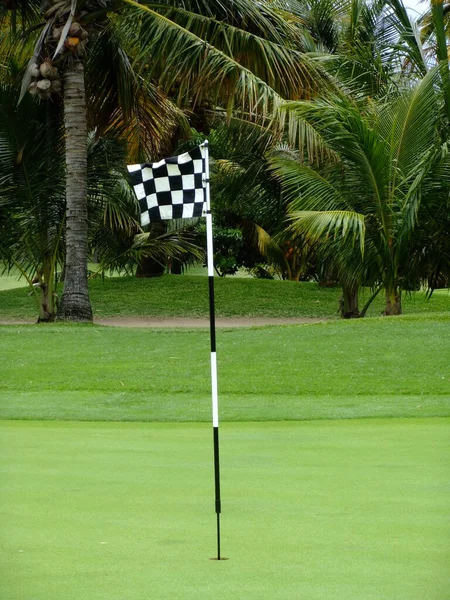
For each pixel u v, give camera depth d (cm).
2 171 2448
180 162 657
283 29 2445
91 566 511
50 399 1435
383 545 553
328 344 1806
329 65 2750
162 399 1434
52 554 537
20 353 1806
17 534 586
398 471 805
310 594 457
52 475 798
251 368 1642
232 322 3195
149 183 659
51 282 2623
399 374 1579
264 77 2330
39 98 2420
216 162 3356
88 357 1764
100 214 2659
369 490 721
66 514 643
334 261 2462
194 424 1180
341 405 1353
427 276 2481
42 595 457
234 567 508
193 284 3816
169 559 526
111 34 2456
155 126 2719
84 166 2327
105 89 2566
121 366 1680
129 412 1312
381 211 2286
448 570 498
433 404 1352
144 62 2277
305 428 1116
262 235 4172
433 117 2277
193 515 641
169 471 817
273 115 2220
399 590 462
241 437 1039
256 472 807
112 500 692
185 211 659
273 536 578
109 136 2620
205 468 830
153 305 3472
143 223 659
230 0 2297
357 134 2173
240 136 2977
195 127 3109
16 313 3362
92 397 1452
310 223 2192
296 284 3891
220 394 1484
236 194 3219
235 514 643
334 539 568
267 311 3441
